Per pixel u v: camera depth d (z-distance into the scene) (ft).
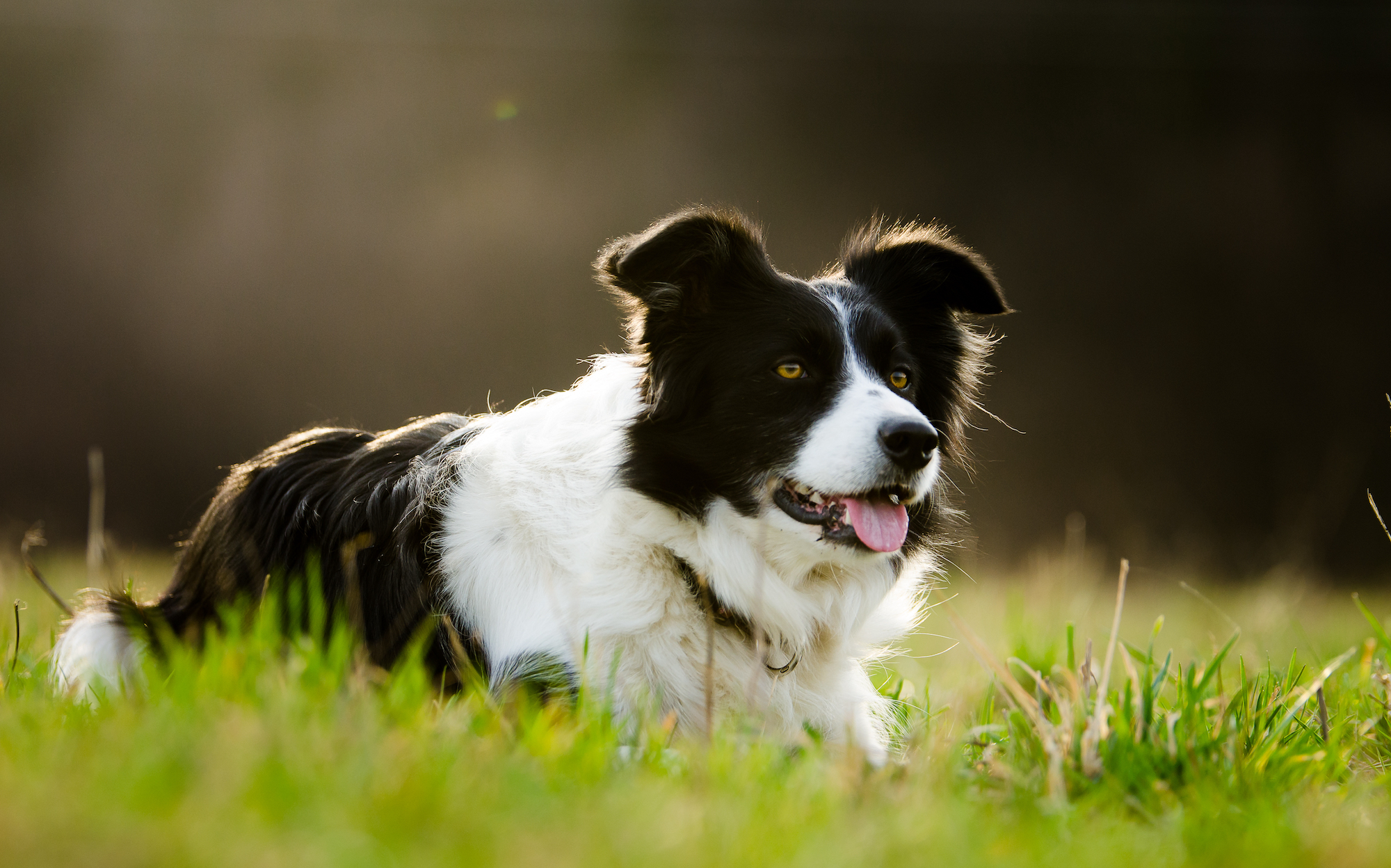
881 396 11.92
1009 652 17.47
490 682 11.68
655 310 12.36
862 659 13.78
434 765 7.93
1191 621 25.73
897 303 14.10
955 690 15.37
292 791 7.09
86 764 7.52
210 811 6.68
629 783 8.22
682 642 11.83
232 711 8.55
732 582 12.00
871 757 11.37
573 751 8.90
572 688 11.15
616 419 12.53
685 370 12.29
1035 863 7.23
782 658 12.30
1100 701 10.18
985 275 13.93
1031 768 10.11
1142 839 8.00
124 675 12.71
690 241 12.26
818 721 12.32
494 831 6.91
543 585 11.88
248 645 10.64
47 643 16.72
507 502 12.44
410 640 12.28
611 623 11.51
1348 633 23.16
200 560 14.07
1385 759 11.71
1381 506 69.15
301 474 13.89
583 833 6.96
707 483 12.13
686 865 6.68
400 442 13.93
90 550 15.25
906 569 13.41
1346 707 12.27
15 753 7.92
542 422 13.15
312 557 13.06
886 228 15.28
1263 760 10.16
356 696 9.47
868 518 11.76
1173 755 9.93
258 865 6.10
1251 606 26.55
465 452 13.17
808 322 12.26
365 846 6.42
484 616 12.16
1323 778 10.18
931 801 8.40
